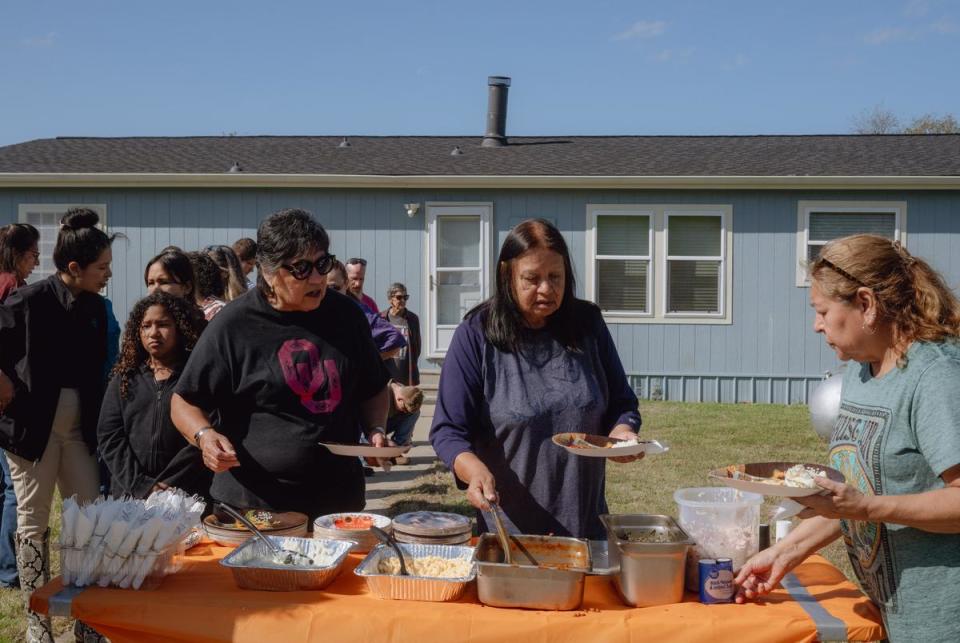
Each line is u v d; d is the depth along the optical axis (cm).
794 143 1465
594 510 269
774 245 1220
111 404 344
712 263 1227
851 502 192
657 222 1223
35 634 358
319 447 283
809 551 229
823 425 738
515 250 255
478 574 223
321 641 212
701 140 1523
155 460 336
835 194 1209
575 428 263
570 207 1228
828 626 213
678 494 248
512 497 263
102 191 1223
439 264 1232
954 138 1470
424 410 1101
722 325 1227
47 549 371
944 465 189
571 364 266
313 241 270
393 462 299
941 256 1207
